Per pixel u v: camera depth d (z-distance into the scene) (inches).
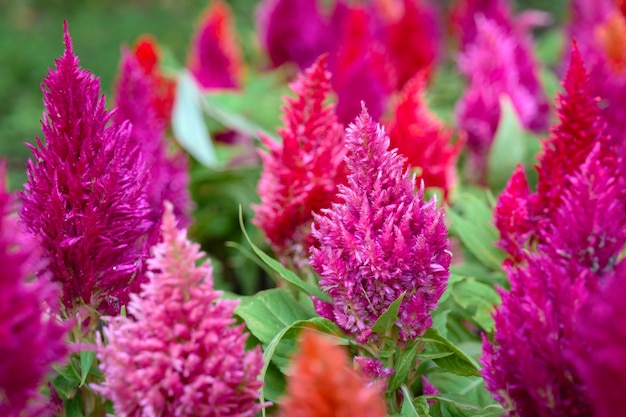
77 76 26.5
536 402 24.4
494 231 31.5
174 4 120.7
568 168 29.1
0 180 23.1
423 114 32.9
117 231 26.6
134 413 24.1
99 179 26.4
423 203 26.2
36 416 23.7
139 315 24.0
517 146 37.1
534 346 24.4
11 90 87.4
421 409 27.0
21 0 116.8
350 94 34.0
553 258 25.2
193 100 41.2
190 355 23.9
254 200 40.4
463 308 31.1
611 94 33.9
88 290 26.5
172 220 23.9
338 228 26.0
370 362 26.3
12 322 22.7
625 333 21.6
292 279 27.8
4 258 22.8
